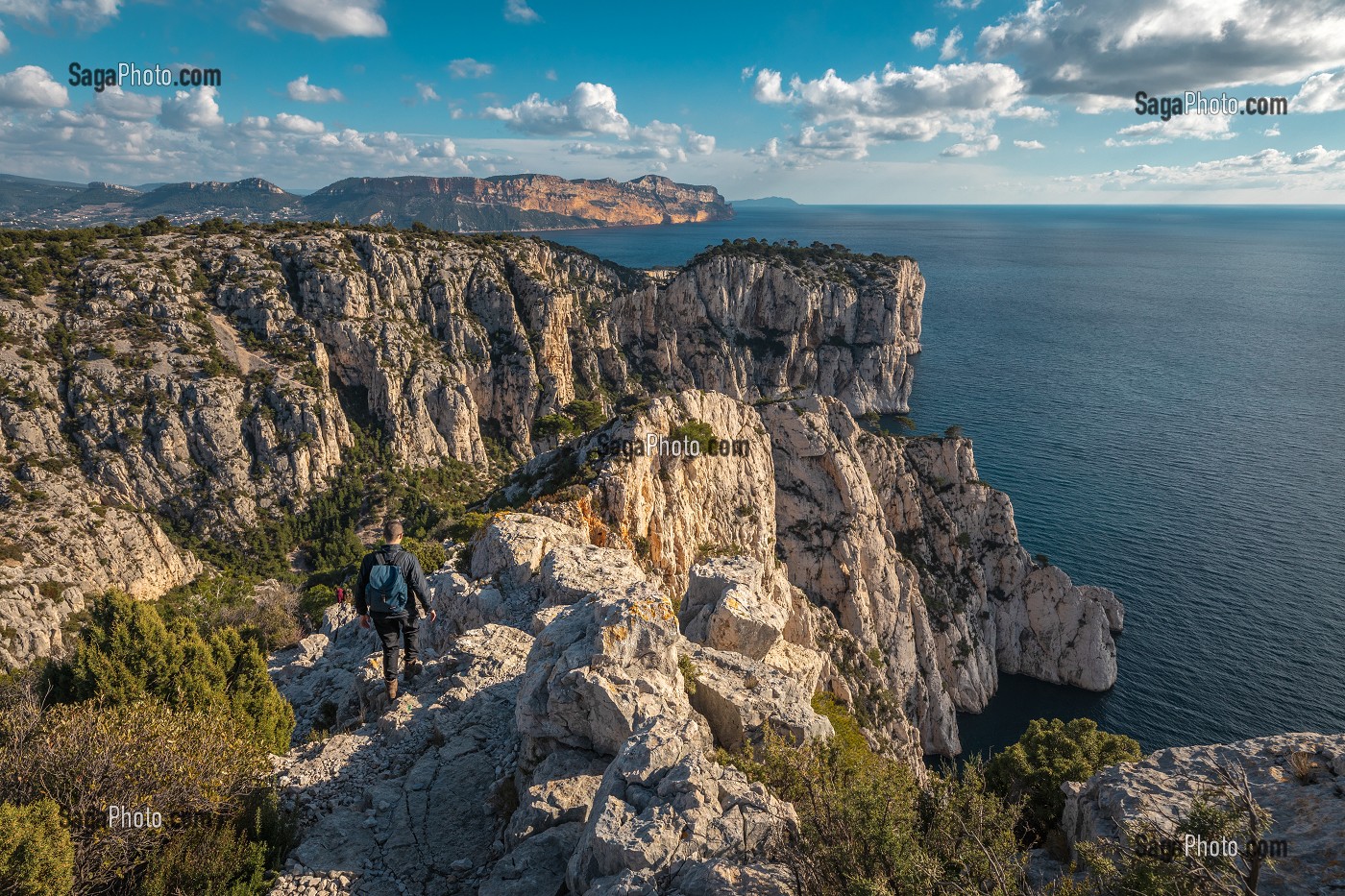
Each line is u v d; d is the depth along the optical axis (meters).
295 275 149.50
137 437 115.81
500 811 13.48
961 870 9.63
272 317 140.62
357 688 20.84
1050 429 168.50
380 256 159.12
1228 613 95.69
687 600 24.36
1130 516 121.75
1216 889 8.67
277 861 12.48
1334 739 11.51
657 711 13.40
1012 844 10.06
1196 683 85.12
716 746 15.09
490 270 174.25
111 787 12.12
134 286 131.25
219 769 13.33
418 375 150.75
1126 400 191.75
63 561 85.88
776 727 14.95
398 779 14.93
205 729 14.35
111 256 136.75
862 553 85.38
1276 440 157.25
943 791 11.41
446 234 184.75
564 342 181.88
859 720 49.34
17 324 118.94
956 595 95.19
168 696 18.25
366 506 131.50
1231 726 79.38
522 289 177.50
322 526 125.38
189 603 83.50
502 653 19.53
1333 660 86.69
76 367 118.44
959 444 100.62
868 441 97.56
